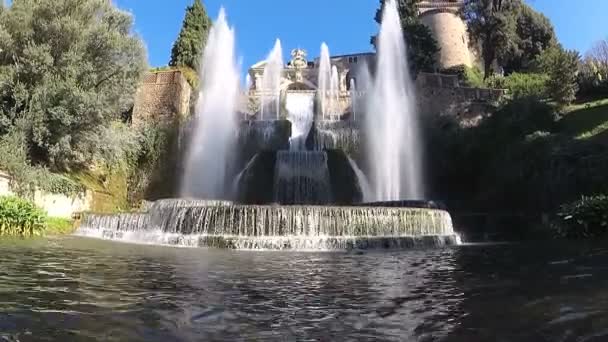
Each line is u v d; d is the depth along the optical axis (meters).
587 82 25.41
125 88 18.20
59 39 16.83
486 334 3.13
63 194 15.10
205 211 11.58
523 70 41.06
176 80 23.52
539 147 17.77
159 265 6.87
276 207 11.27
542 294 4.32
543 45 42.94
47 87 15.59
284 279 5.69
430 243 11.39
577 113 21.77
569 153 16.02
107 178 18.53
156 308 3.94
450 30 43.31
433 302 4.23
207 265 7.00
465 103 25.34
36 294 4.38
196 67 33.59
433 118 24.94
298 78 43.44
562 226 12.24
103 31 17.41
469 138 22.55
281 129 23.25
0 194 13.25
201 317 3.68
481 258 7.92
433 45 36.66
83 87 16.67
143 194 20.03
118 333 3.18
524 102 21.66
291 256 8.68
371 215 11.62
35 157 16.22
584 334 2.99
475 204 19.23
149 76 23.70
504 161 19.59
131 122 22.53
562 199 15.51
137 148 19.97
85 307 3.90
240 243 10.40
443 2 44.72
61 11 17.16
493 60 41.91
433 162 23.30
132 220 12.77
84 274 5.74
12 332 3.10
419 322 3.52
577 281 4.92
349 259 8.09
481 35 41.00
